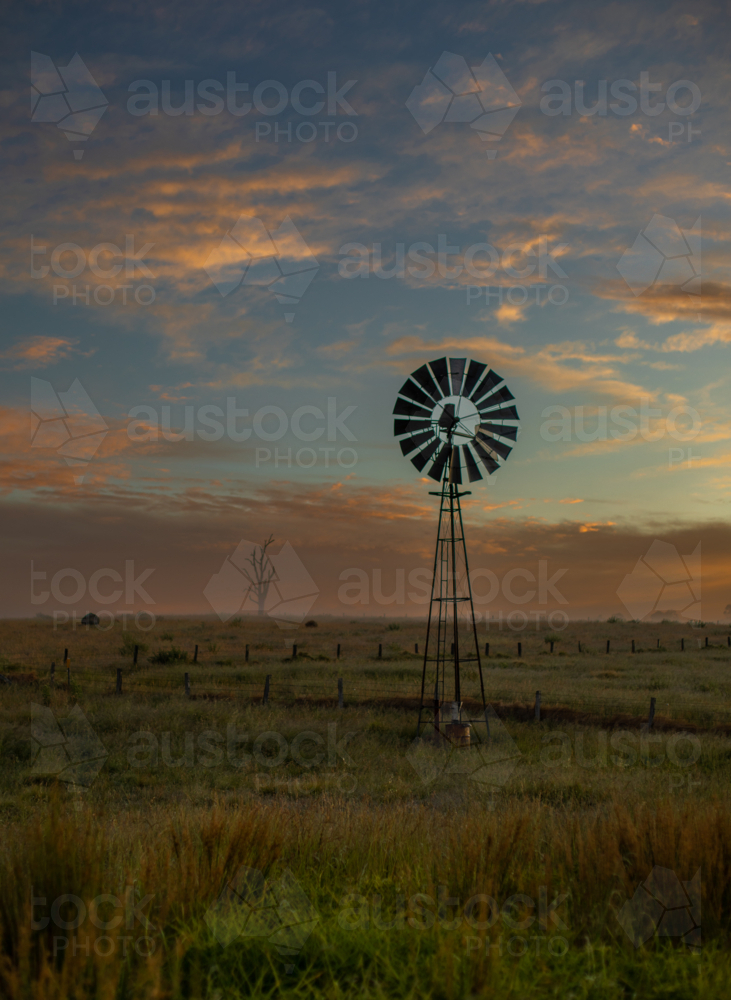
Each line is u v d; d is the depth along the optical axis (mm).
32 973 3766
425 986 3893
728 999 3828
